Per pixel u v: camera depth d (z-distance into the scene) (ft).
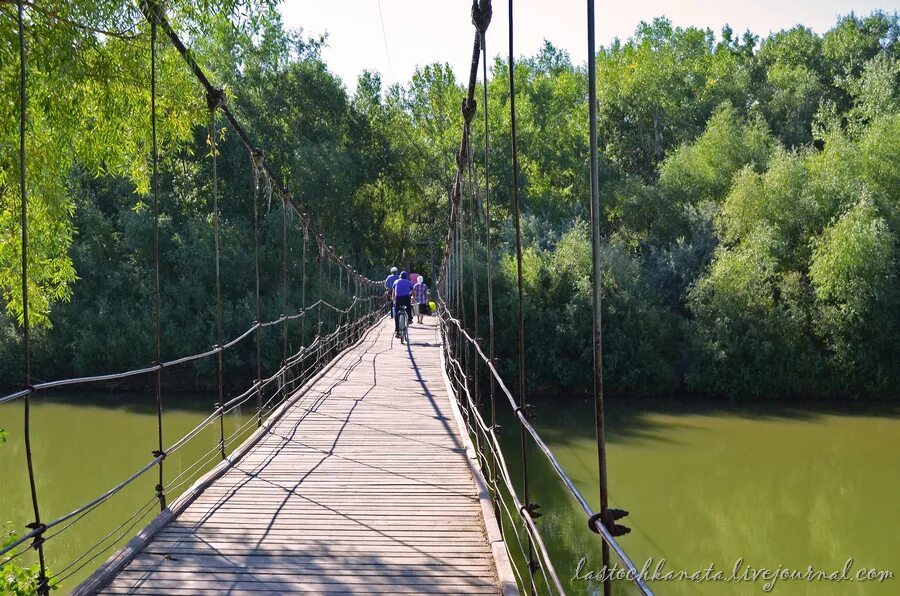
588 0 6.24
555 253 85.15
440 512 14.93
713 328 77.41
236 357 77.77
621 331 78.89
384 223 118.32
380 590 11.14
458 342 30.12
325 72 100.73
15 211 21.48
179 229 84.99
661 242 93.30
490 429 15.17
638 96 117.39
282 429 22.98
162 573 11.71
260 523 14.15
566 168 108.99
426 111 121.70
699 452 55.98
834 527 39.91
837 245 73.46
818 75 122.52
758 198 81.97
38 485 45.09
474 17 14.15
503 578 11.19
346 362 39.27
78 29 18.10
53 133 20.79
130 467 49.14
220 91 19.61
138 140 23.58
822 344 77.82
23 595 16.08
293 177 92.32
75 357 78.89
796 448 57.41
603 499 6.56
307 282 84.99
